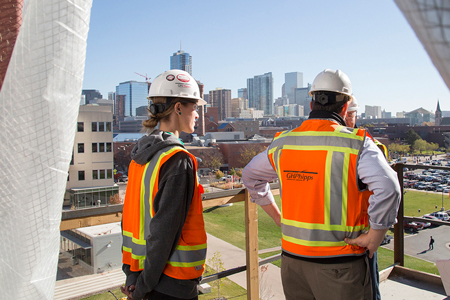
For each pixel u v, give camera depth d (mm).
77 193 39500
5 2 1031
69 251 18797
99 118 42000
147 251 1335
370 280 1420
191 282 1427
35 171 862
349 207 1384
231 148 68312
